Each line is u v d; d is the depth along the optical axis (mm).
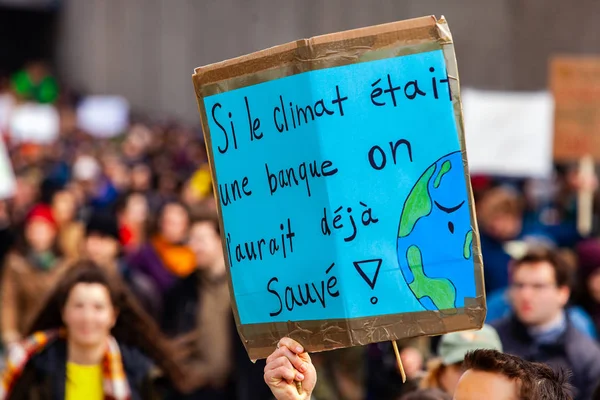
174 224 14867
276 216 6074
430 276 5734
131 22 72500
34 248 14867
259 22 53750
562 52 29766
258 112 6109
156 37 68375
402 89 5766
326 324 5906
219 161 6301
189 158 38875
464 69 33469
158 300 13297
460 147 5707
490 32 32375
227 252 6297
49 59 90000
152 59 69125
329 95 5855
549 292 9766
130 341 9000
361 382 10758
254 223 6172
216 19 59188
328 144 5855
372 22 42156
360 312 5820
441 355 8094
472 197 5684
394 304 5777
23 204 23781
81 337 8664
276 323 6094
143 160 39156
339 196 5848
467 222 5691
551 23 30094
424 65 5746
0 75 82562
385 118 5789
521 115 18609
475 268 5676
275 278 6094
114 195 28516
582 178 16484
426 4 37406
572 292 12148
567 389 5305
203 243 12391
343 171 5840
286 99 5984
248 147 6172
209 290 12430
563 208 21594
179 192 22000
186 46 63875
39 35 92250
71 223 17438
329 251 5875
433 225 5738
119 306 8914
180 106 64938
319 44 5867
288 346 5992
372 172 5812
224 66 6219
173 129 56031
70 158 42375
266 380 6031
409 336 5762
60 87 77688
